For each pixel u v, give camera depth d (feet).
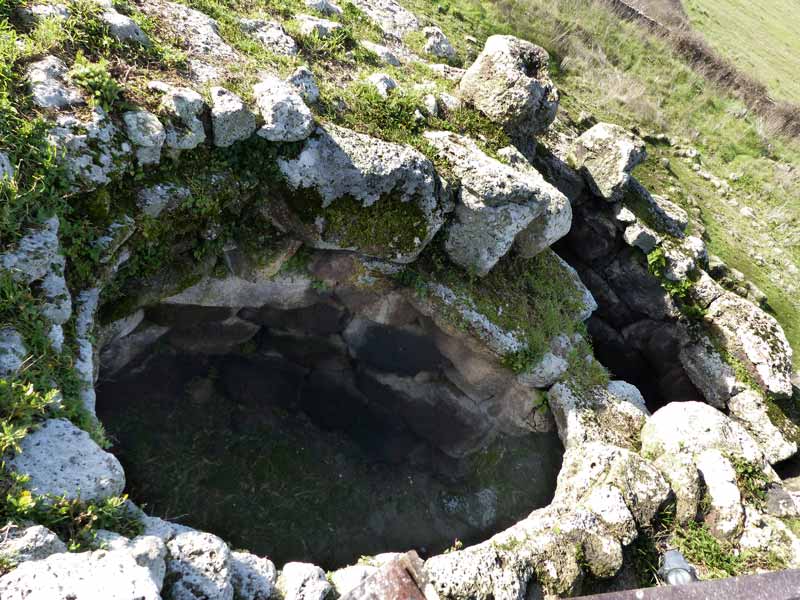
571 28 39.96
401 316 19.75
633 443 19.44
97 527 9.69
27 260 10.91
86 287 13.00
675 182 35.29
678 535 16.57
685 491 17.11
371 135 17.71
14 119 11.57
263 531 18.84
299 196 15.99
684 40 46.52
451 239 18.53
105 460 10.02
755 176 39.55
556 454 20.77
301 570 11.69
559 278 21.86
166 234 14.79
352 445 22.15
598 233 25.84
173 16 17.52
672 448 18.51
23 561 8.24
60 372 11.05
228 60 17.12
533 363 19.35
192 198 14.55
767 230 35.99
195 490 18.61
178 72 15.44
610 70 40.34
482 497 21.75
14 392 9.72
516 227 18.22
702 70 45.73
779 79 56.29
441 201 17.48
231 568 10.88
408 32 27.25
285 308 19.01
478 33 32.89
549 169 25.04
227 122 14.58
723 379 23.59
